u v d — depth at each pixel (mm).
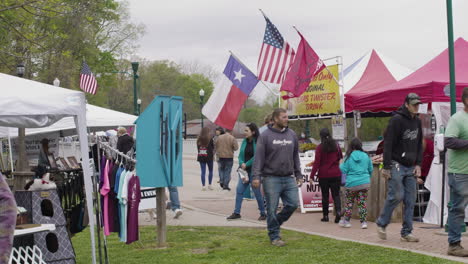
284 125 8352
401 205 10703
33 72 33500
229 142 17406
